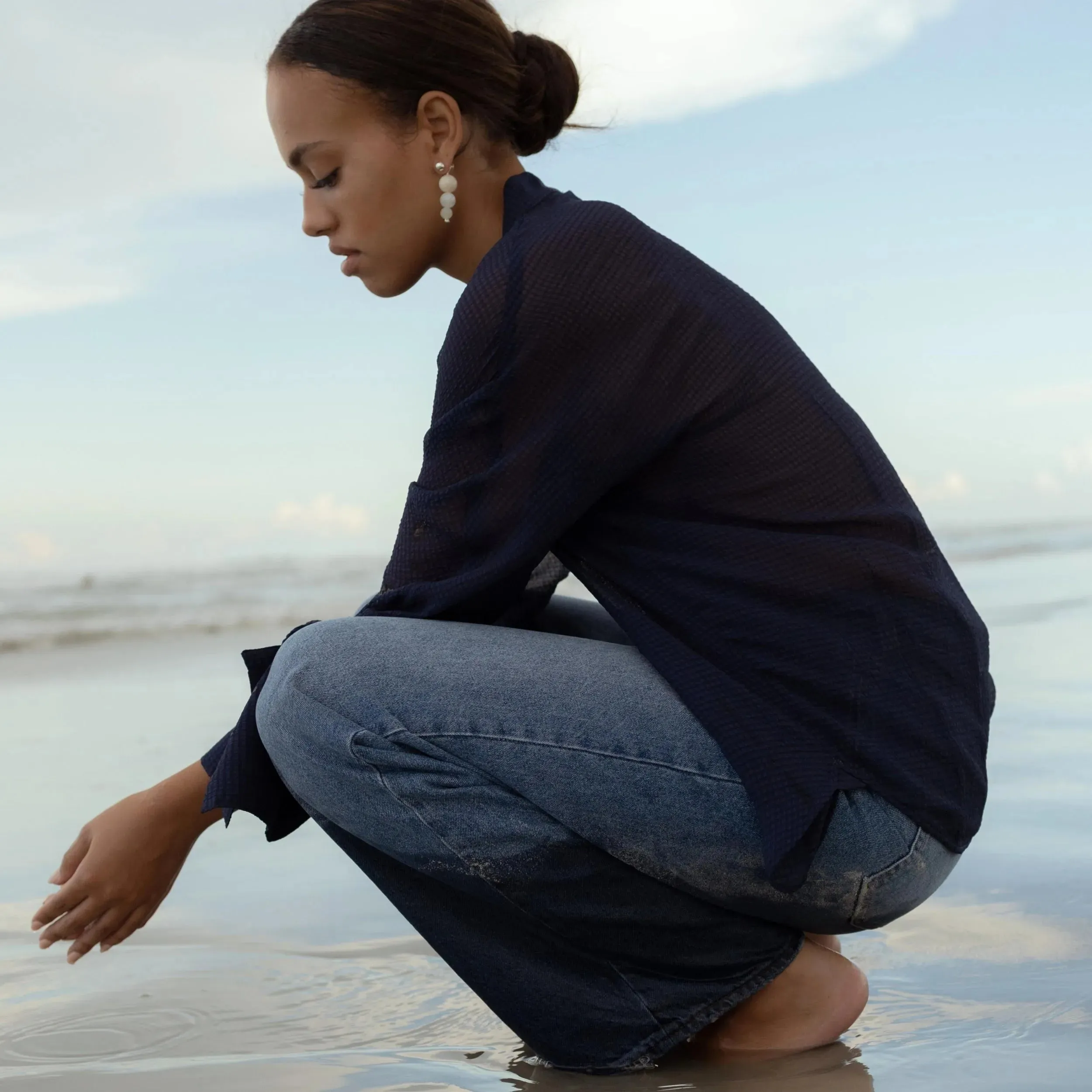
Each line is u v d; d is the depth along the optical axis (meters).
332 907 2.00
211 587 12.23
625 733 1.19
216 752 1.37
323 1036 1.41
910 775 1.20
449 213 1.42
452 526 1.28
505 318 1.24
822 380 1.33
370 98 1.38
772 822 1.14
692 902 1.23
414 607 1.31
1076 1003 1.36
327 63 1.37
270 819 1.34
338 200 1.42
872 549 1.24
